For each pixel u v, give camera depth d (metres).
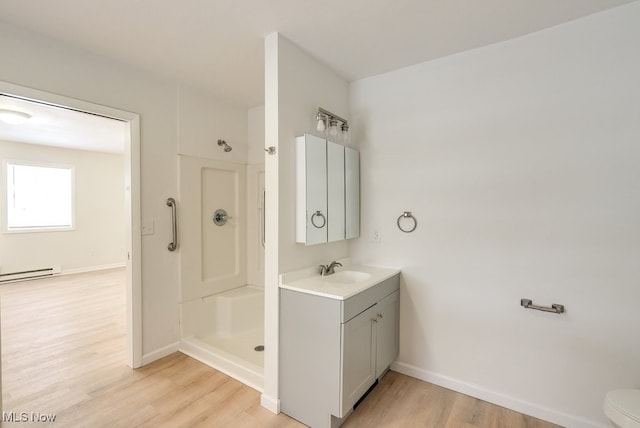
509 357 2.05
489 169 2.11
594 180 1.79
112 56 2.29
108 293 4.71
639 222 1.68
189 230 2.92
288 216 2.10
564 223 1.88
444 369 2.30
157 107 2.65
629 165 1.70
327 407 1.80
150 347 2.61
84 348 2.85
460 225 2.22
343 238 2.47
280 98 2.00
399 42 2.07
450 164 2.26
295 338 1.94
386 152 2.55
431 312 2.36
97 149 6.15
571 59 1.84
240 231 3.47
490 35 1.99
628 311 1.71
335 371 1.77
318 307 1.83
